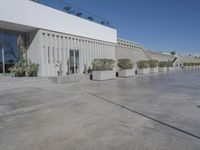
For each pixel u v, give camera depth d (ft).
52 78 46.16
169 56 149.38
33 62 51.34
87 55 67.97
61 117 18.84
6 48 47.96
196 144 12.85
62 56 57.52
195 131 15.19
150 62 99.66
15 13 43.24
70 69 60.54
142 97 29.55
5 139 13.58
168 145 12.69
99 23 74.49
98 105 24.13
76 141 13.28
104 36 77.15
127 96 30.37
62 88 38.93
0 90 34.19
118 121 17.66
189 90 37.14
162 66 115.65
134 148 12.25
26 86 39.58
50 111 21.08
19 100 25.89
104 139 13.64
